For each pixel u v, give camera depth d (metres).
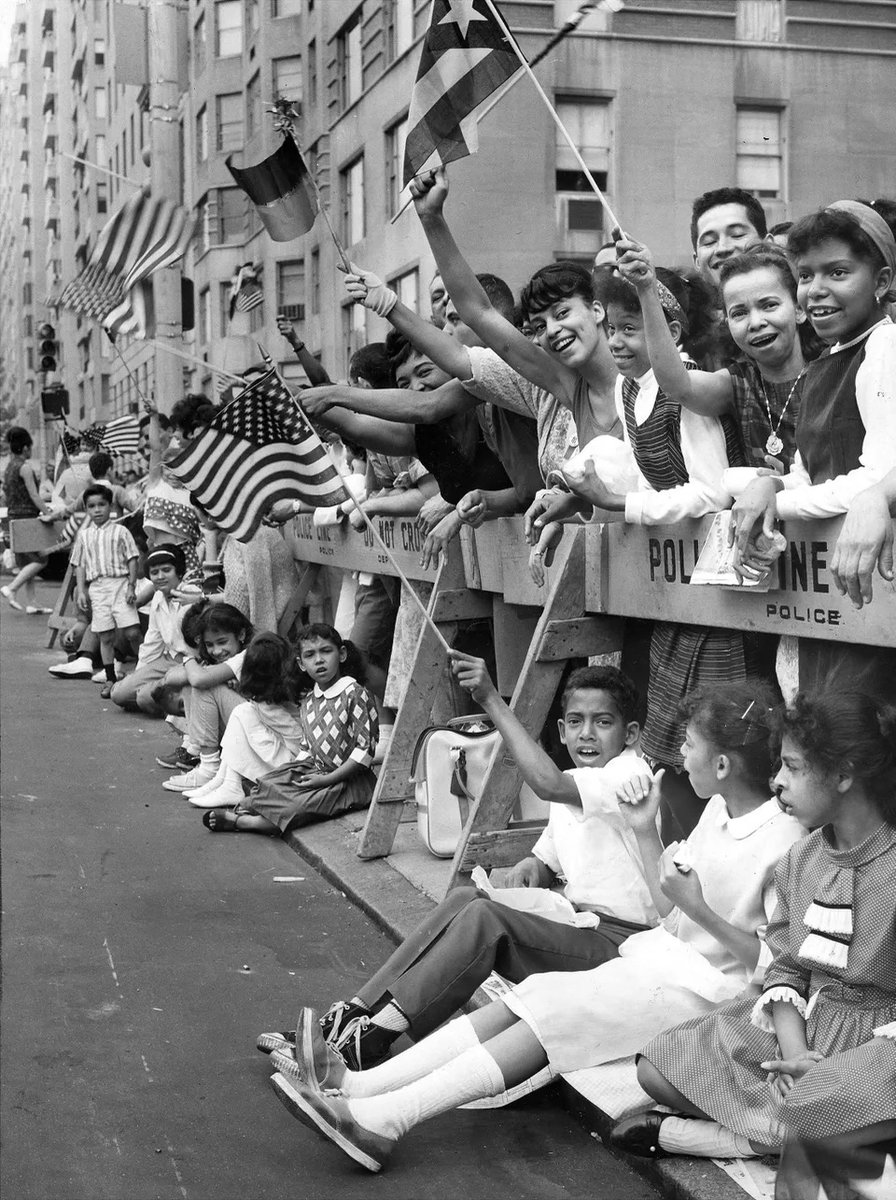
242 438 5.36
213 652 7.53
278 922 5.09
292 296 25.84
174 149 12.45
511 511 5.26
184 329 10.27
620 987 3.45
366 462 7.50
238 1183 3.22
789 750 2.96
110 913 5.21
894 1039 2.82
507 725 3.95
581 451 4.54
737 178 17.89
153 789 7.38
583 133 17.66
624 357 4.14
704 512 3.87
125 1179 3.23
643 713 4.54
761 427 3.88
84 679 11.52
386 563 6.80
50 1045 3.99
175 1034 4.07
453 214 17.58
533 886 4.17
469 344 5.48
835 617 3.36
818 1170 2.78
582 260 17.84
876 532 2.91
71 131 58.28
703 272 4.93
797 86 17.83
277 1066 3.46
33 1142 3.41
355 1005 3.71
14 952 4.77
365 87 21.89
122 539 10.83
